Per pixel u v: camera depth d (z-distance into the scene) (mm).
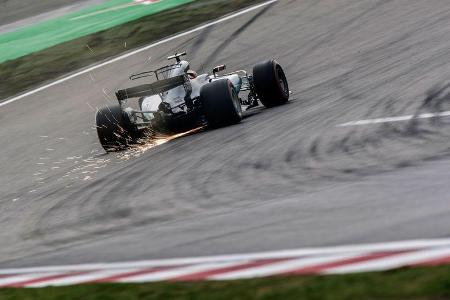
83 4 106188
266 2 83188
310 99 50375
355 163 31297
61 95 74000
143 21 87688
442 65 49031
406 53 56500
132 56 78750
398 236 19406
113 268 23047
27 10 111375
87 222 32281
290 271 18281
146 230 27922
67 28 94688
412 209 21859
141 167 41688
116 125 47812
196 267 20781
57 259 26500
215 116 46625
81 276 22891
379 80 50156
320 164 32562
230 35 76500
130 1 99312
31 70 82500
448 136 32375
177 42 78750
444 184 24141
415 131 34625
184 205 30953
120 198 35500
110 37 85812
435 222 19875
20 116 71312
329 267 17969
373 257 18047
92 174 44156
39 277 24125
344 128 38656
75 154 54000
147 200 33594
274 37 72688
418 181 25547
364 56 60000
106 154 49531
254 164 35500
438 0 69938
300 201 26609
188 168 38188
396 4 72125
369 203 23922
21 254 29141
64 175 47000
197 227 26188
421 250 17781
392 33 64125
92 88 73375
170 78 46312
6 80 81625
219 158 38625
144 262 22953
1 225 36781
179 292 18156
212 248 22703
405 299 14836
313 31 71375
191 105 47375
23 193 44812
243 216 26250
